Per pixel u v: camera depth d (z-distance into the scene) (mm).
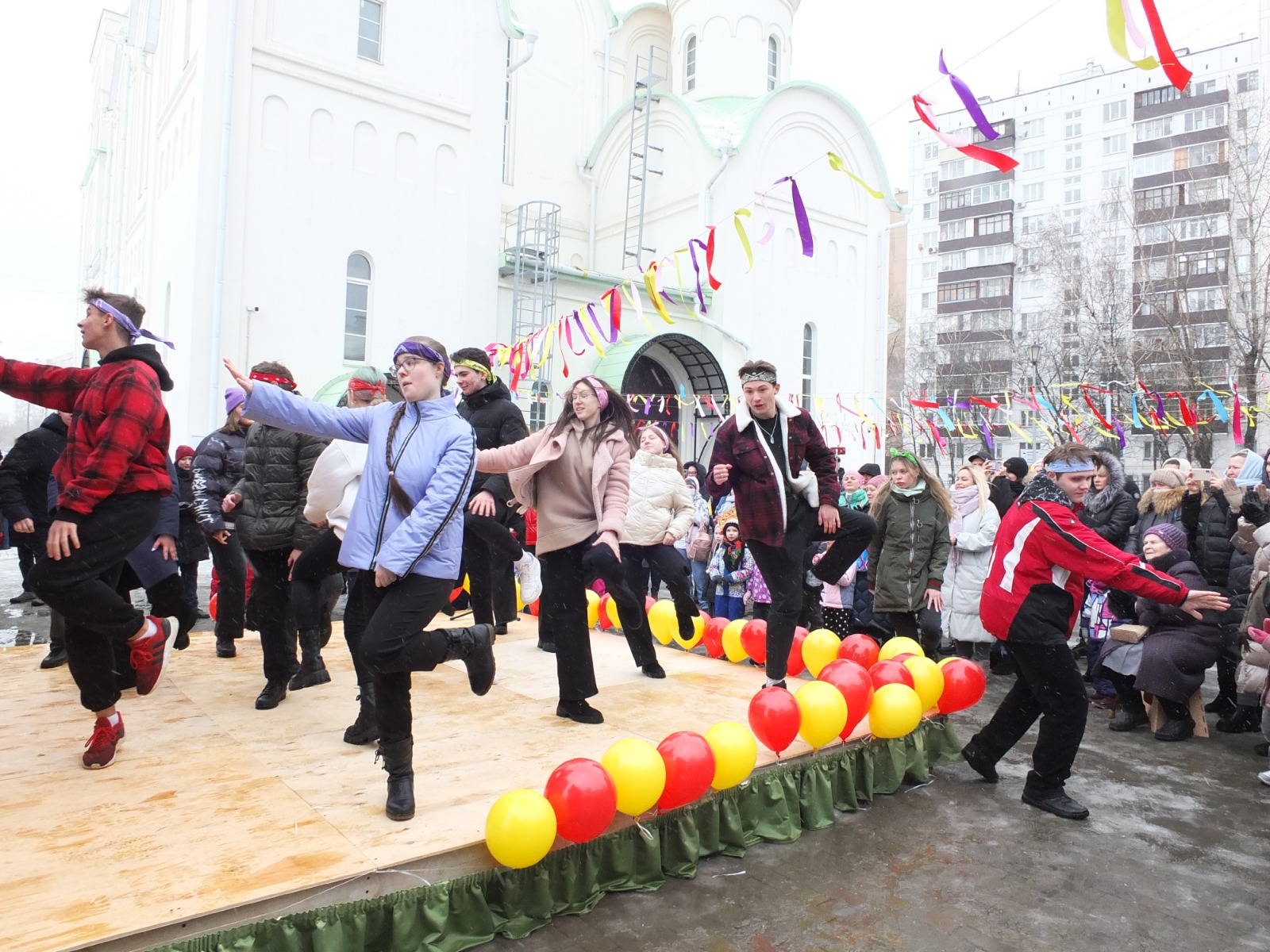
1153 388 22266
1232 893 3016
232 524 5043
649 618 6188
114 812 2781
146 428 3031
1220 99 37688
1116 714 5328
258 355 12820
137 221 18969
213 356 12273
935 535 5500
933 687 4223
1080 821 3674
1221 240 24672
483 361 4961
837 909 2840
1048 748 3740
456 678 4859
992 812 3775
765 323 17906
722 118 18516
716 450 4277
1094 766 4496
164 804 2859
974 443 30422
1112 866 3225
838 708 3553
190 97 13555
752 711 3465
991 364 33500
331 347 13508
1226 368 21172
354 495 3521
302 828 2672
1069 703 3680
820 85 18578
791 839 3416
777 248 18156
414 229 14422
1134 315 24734
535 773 3271
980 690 4379
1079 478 3746
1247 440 20188
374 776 3180
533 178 19203
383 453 2920
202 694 4336
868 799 3838
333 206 13602
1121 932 2721
